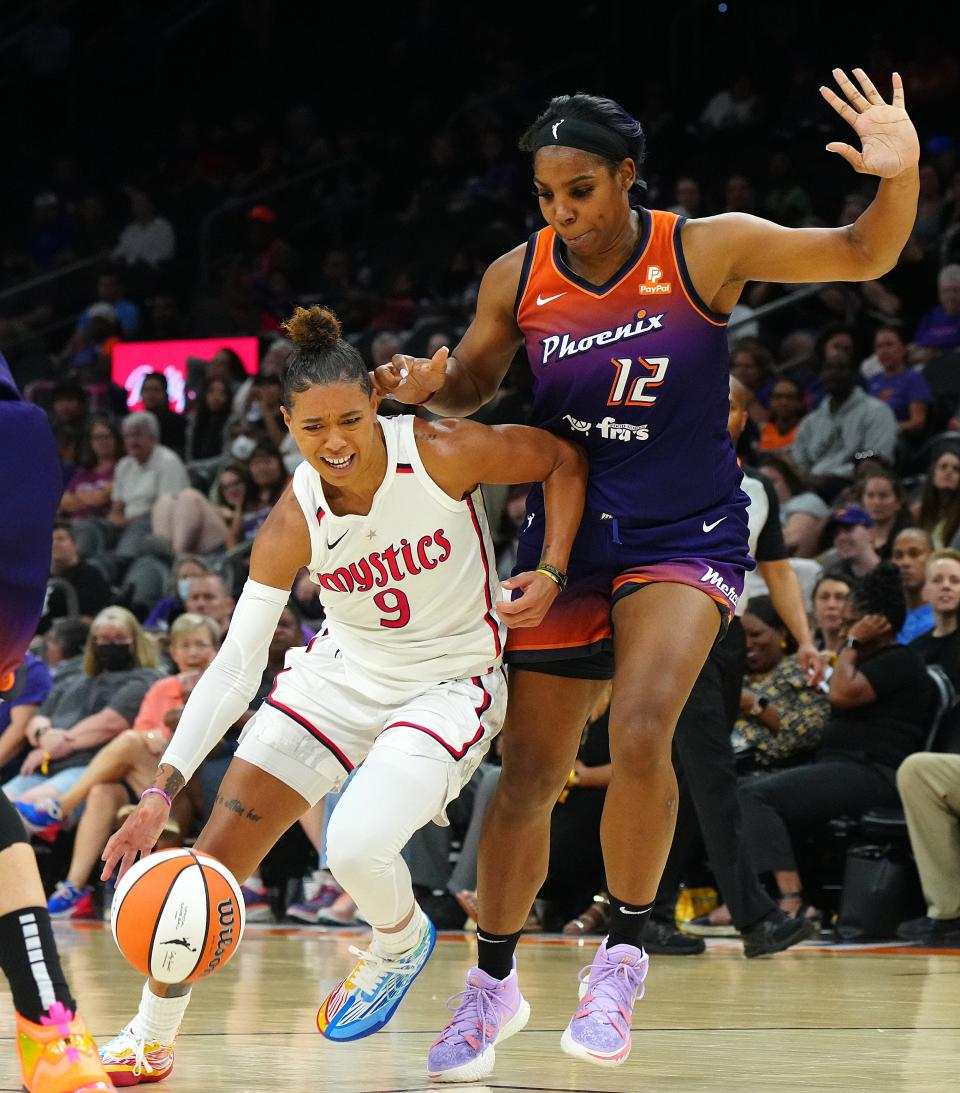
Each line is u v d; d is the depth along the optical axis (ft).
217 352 91.86
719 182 96.27
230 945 18.67
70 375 98.78
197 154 125.39
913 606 49.80
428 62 121.29
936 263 77.10
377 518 19.72
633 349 20.92
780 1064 20.66
